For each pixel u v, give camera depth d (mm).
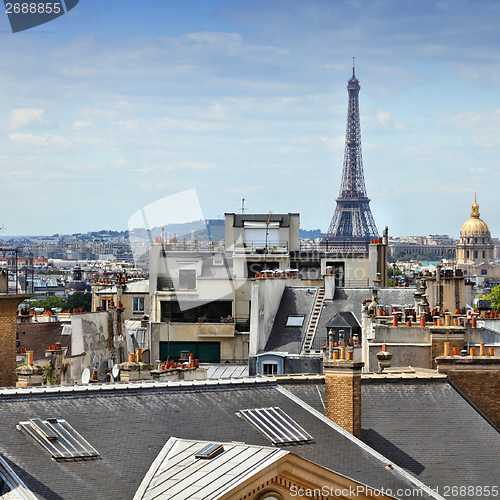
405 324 79750
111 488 44188
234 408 53281
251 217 135000
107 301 133500
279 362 99688
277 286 108125
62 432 46938
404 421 57000
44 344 109125
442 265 117438
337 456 51219
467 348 77125
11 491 42188
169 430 49844
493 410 61531
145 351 113688
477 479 53812
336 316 101688
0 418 46719
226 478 43281
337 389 55062
